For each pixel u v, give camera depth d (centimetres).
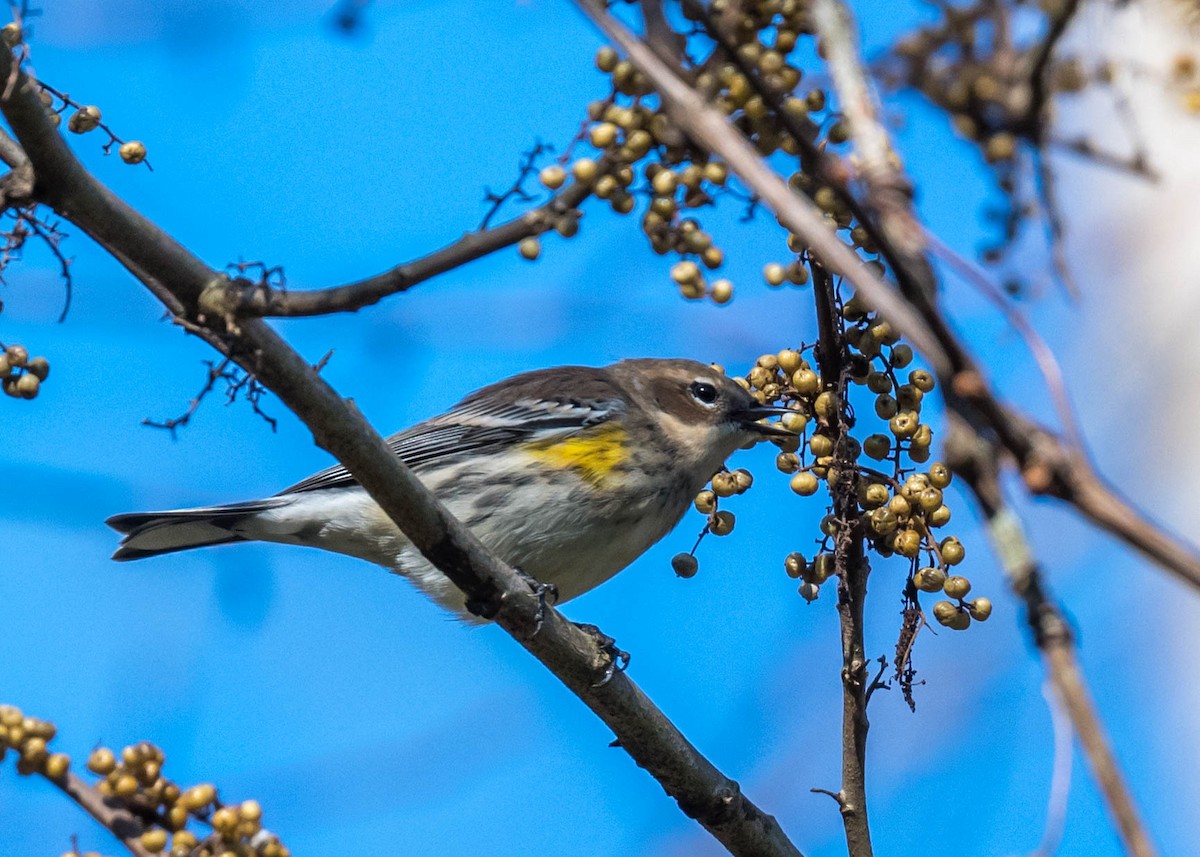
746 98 808
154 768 822
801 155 823
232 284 882
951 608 1002
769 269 960
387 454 1023
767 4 822
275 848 820
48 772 814
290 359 944
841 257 597
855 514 1052
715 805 1165
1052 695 513
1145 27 1025
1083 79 903
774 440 1146
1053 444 530
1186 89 932
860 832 1057
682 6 752
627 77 804
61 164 855
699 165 827
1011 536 532
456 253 837
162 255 884
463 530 1094
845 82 659
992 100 838
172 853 799
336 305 858
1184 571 502
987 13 845
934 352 564
